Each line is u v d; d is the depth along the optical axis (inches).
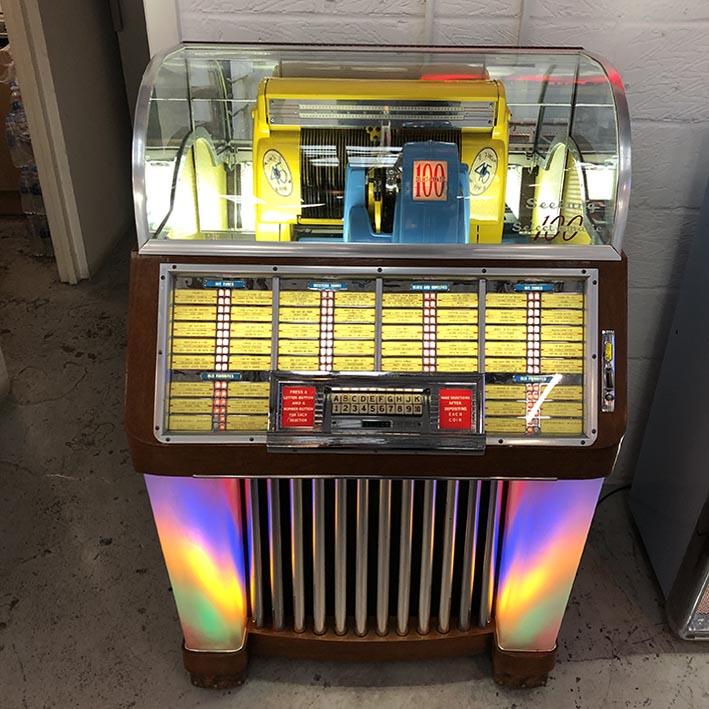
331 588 73.5
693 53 74.6
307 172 65.1
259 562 69.5
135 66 166.4
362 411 57.9
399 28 73.8
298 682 76.9
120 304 143.1
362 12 72.9
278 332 58.6
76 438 110.2
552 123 68.7
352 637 73.7
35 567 89.6
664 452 86.7
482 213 65.4
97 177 154.8
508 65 68.7
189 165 64.6
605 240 59.6
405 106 64.4
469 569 69.7
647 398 94.7
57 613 83.9
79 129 145.6
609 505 98.7
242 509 66.7
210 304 58.2
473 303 58.7
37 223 155.3
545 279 58.4
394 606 75.9
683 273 86.4
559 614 70.5
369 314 58.7
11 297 144.9
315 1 72.2
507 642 73.1
